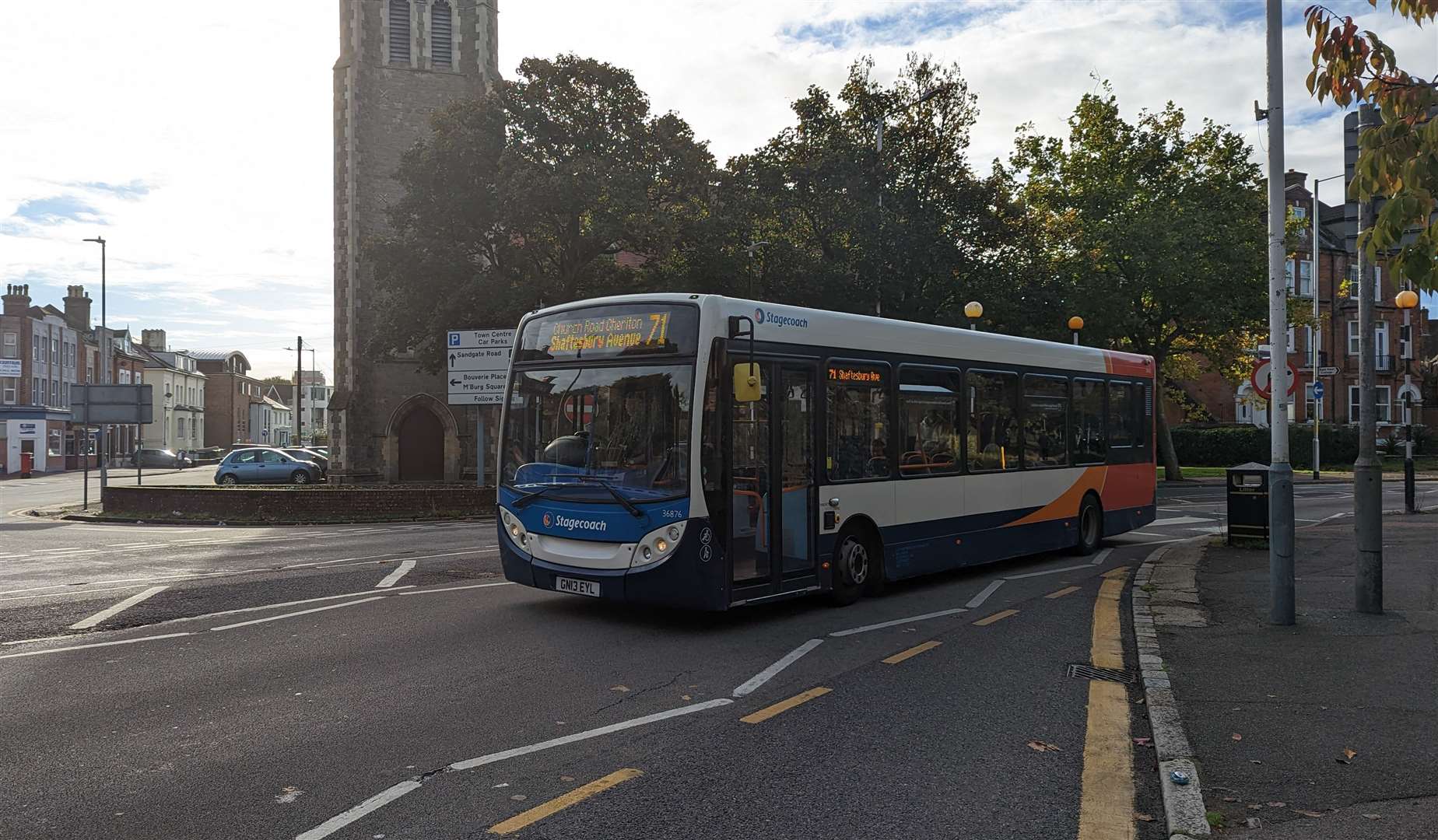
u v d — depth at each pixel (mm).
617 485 8609
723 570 8422
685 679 6988
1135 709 6242
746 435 8789
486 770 5062
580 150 28906
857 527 10172
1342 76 5293
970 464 11766
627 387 8742
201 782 4867
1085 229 35125
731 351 8641
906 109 32438
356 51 39656
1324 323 50375
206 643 8078
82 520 23750
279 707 6203
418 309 30016
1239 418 50781
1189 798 4551
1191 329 36062
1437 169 4617
